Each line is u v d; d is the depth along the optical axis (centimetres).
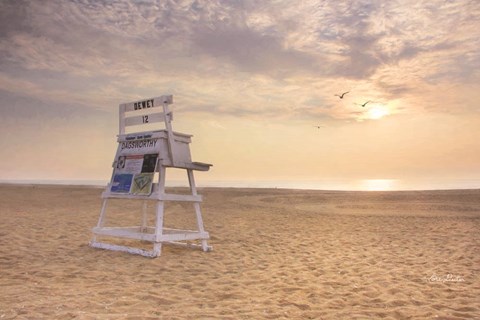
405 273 669
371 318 455
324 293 555
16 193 2594
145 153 870
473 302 516
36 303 477
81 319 421
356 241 1001
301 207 2022
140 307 475
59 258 762
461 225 1270
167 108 855
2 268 668
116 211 1736
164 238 797
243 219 1498
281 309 481
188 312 459
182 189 3406
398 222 1378
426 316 462
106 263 728
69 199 2298
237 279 628
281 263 749
